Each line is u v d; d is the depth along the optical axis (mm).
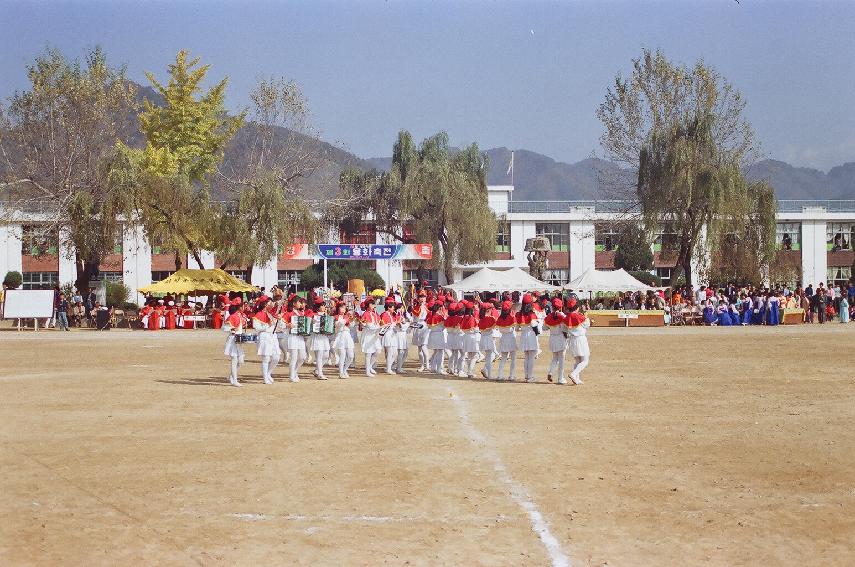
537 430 16438
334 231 80500
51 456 14070
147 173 61781
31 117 66438
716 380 24781
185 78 69812
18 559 8977
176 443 15195
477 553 9211
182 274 59531
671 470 12922
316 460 13734
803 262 89562
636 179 71375
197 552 9227
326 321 26438
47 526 10141
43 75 66750
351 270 78938
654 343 41062
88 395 22031
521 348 25750
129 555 9125
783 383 23828
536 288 58812
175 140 69938
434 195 76812
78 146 66875
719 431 16156
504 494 11602
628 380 25141
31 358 34062
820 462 13344
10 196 67125
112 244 61031
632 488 11883
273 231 62250
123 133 71250
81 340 45812
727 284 69125
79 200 60344
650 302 64188
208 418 18094
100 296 66750
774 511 10703
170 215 61844
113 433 16234
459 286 58375
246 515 10633
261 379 26516
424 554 9180
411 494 11617
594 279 60219
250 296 59531
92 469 13109
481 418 18000
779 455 13891
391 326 28969
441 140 80438
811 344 39031
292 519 10484
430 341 28656
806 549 9273
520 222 89812
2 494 11602
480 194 79000
